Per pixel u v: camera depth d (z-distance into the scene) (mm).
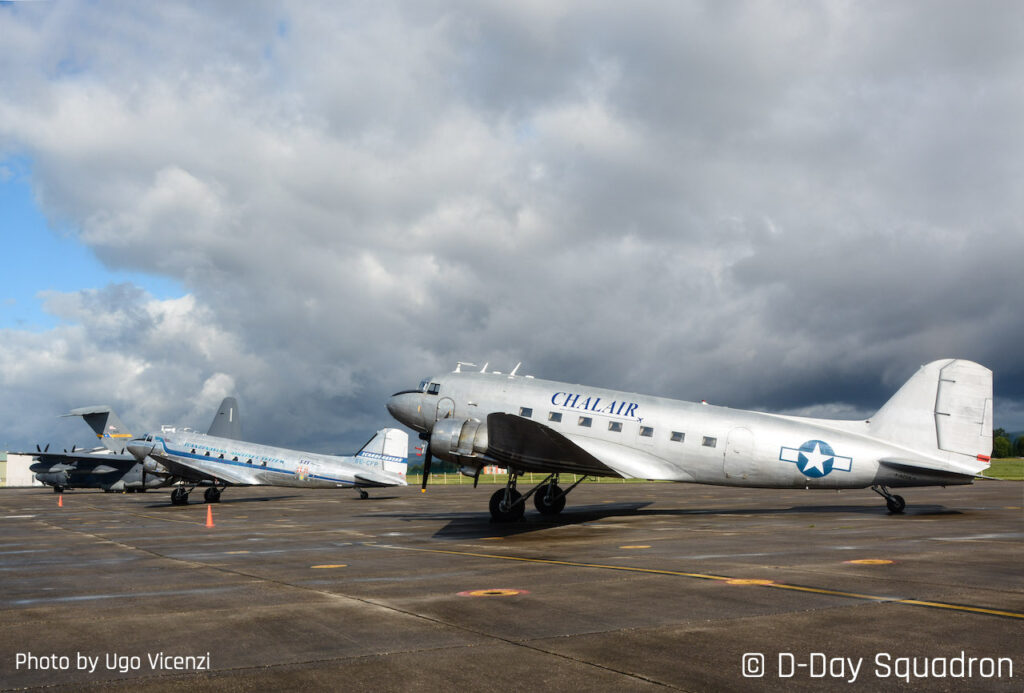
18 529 23844
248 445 41469
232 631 7547
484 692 5402
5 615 8602
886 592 9180
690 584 9992
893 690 5340
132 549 16562
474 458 20859
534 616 8055
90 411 62844
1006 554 12781
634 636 7062
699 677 5707
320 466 41750
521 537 17344
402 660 6316
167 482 42062
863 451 21562
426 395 24781
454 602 8961
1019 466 88875
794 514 23250
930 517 21141
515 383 24297
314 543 17078
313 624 7824
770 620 7656
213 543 17672
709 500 33750
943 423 21438
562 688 5465
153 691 5566
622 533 17781
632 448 22609
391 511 30641
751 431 22047
